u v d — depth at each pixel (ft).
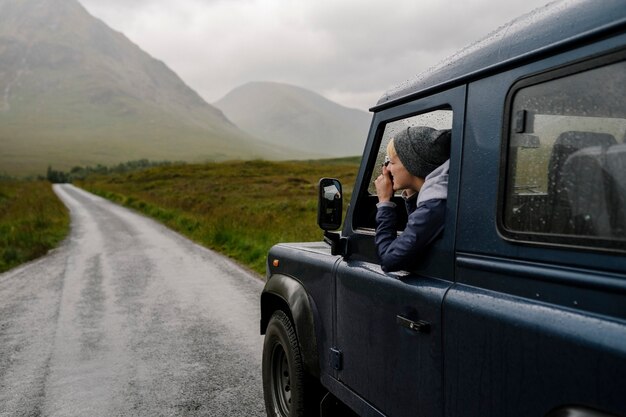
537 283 5.94
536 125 6.18
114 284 36.42
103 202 181.68
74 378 18.28
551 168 5.95
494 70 6.78
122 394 16.74
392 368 8.30
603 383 4.92
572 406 5.21
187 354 20.54
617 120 5.35
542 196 6.02
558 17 6.00
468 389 6.63
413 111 8.53
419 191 8.70
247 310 27.66
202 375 18.22
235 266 43.32
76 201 189.06
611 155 5.36
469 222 7.00
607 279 5.15
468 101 7.23
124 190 252.42
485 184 6.82
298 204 104.58
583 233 5.54
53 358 20.52
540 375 5.59
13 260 51.03
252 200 134.21
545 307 5.72
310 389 11.81
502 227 6.49
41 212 107.34
